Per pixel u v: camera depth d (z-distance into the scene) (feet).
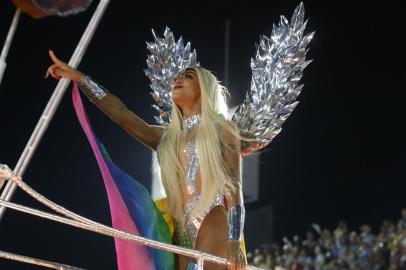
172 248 21.39
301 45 25.98
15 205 19.47
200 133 24.16
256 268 23.31
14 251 80.33
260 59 26.43
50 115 22.44
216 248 23.24
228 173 23.68
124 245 23.34
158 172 26.37
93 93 25.64
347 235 80.07
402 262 71.56
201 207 23.61
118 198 23.53
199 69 25.22
